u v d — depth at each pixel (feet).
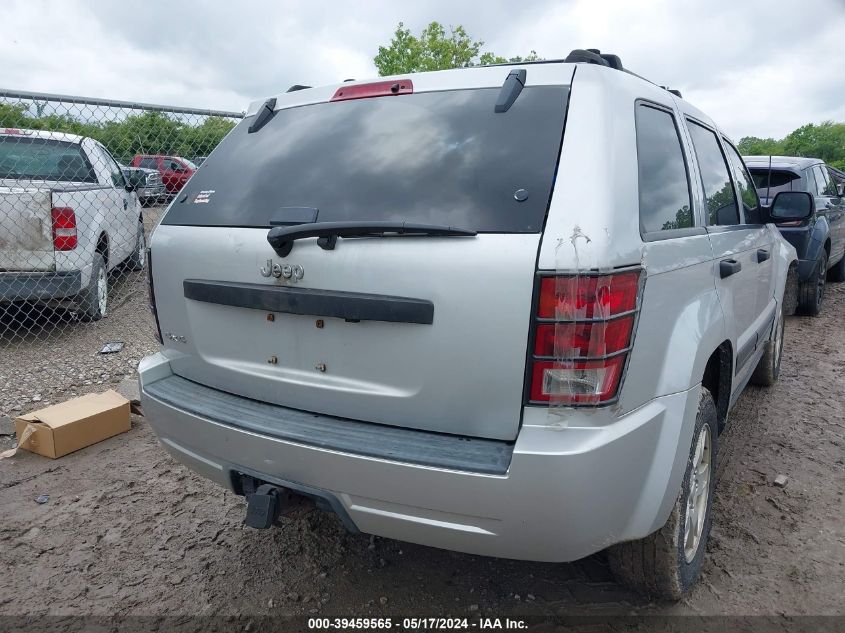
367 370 7.38
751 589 8.98
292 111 9.53
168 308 9.16
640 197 7.44
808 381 17.25
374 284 7.09
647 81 9.25
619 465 6.64
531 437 6.48
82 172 21.27
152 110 17.79
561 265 6.27
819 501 11.19
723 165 11.64
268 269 7.80
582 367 6.34
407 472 6.68
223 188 8.98
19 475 12.51
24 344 19.93
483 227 6.73
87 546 10.28
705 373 9.93
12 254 18.25
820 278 24.72
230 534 10.66
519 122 7.43
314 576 9.57
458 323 6.70
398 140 8.04
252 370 8.31
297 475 7.41
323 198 7.93
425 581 9.43
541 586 9.23
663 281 7.37
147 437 14.21
